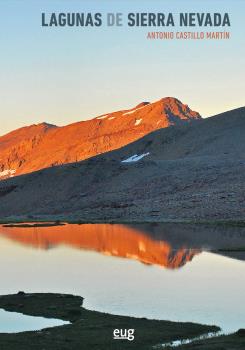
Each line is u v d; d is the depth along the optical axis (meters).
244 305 50.94
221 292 57.03
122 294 56.78
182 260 79.50
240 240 100.75
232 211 149.50
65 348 37.91
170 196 182.12
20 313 48.88
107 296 55.81
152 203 176.75
